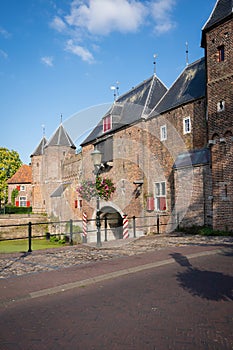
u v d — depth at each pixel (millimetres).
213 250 9758
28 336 4387
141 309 5238
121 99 26328
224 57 14578
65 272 7879
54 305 5672
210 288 6156
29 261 9617
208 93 15125
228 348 3857
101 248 11852
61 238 23969
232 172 13734
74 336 4336
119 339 4188
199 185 15414
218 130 14492
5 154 57250
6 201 58719
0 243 23047
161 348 3908
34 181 41406
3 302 5805
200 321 4660
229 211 13711
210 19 15477
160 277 7195
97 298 5953
